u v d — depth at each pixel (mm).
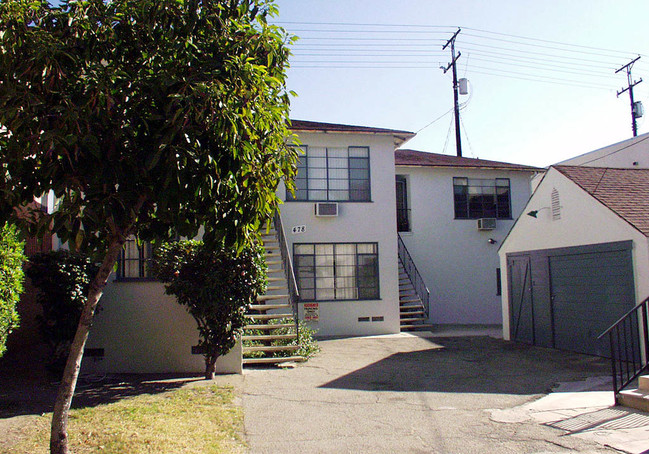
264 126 5988
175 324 10234
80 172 4863
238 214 5895
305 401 8094
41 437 5992
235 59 5598
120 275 10367
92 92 5105
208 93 5242
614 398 7797
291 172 6594
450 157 23188
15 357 10500
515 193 21328
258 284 9617
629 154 22297
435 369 10852
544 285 13688
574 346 12555
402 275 19688
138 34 5758
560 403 7926
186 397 8141
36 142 4840
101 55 5598
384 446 6078
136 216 5359
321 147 17500
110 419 6746
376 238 17547
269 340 11953
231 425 6766
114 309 10164
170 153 4875
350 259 17406
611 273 11383
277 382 9438
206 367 9656
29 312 11078
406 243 20219
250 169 5949
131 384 9094
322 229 17266
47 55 4965
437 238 20453
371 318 17219
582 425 6754
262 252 9711
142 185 5281
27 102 4906
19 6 5316
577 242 12438
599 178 12961
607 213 11453
